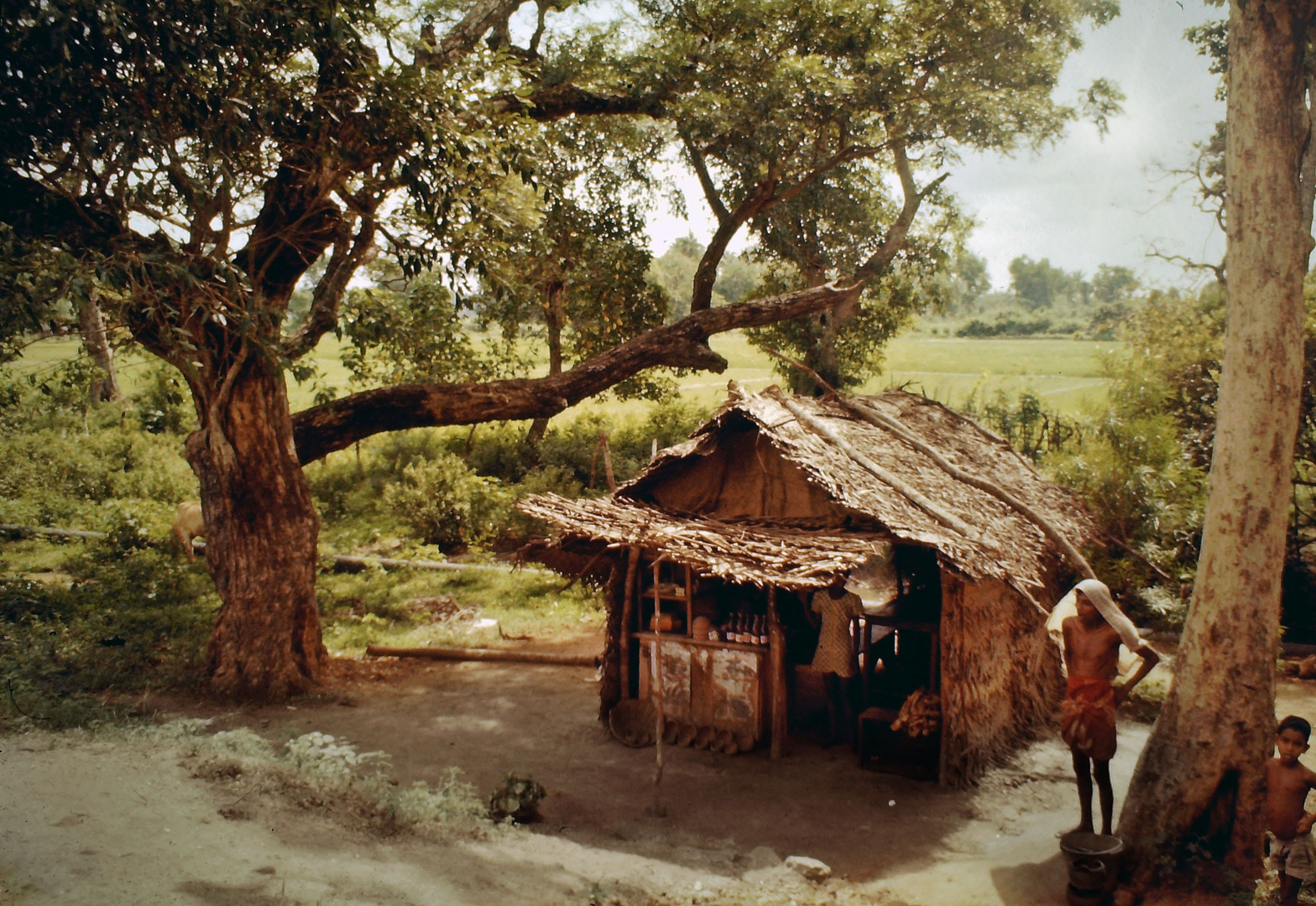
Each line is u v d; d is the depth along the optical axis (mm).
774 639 9055
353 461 25953
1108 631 6289
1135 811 6012
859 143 18688
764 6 15125
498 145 9852
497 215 10250
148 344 9953
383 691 10922
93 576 14539
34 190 8555
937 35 19016
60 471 21953
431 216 9281
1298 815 5258
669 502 10125
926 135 19312
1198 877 5633
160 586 14367
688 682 9391
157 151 7910
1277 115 5680
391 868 5371
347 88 9031
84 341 9883
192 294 8766
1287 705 10297
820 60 15883
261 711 9906
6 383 16953
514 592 15680
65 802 5375
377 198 10258
